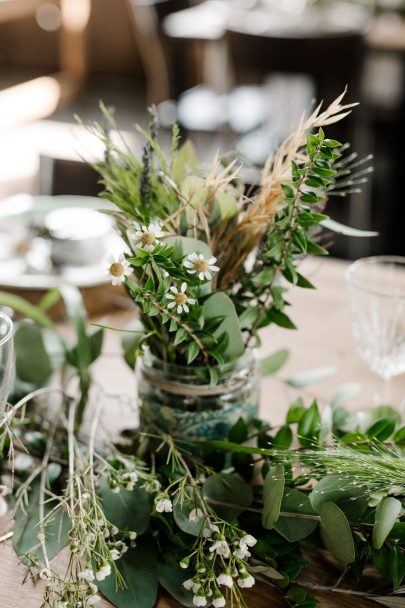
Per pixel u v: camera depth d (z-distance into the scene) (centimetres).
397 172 299
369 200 282
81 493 75
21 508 80
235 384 81
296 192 72
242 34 238
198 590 66
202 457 82
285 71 240
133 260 67
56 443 91
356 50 231
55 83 412
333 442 80
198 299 75
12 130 311
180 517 73
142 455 86
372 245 287
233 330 78
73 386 106
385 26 293
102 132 79
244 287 82
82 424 97
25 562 75
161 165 77
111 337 118
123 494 77
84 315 94
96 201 148
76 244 127
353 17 312
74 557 75
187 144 84
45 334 102
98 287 124
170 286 73
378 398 102
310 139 67
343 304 128
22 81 451
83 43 430
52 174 180
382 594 72
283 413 100
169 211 78
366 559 72
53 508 80
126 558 73
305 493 78
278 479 72
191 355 75
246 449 76
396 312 91
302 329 121
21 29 468
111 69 454
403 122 301
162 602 71
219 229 78
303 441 79
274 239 76
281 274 81
